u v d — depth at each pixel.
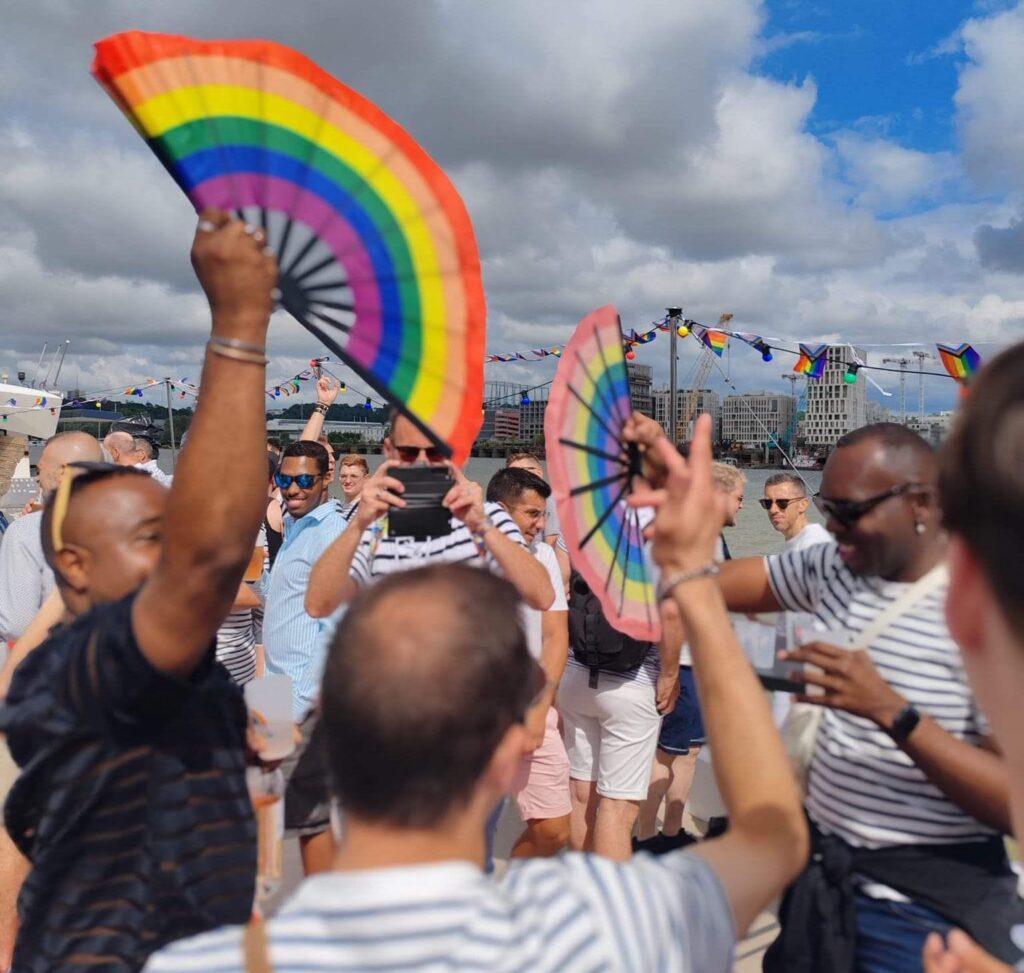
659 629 2.53
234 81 1.59
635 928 0.95
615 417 2.42
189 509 1.23
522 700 1.02
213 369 1.27
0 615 3.64
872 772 1.91
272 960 0.90
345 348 1.84
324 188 1.71
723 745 1.17
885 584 1.98
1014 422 0.71
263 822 1.68
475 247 1.94
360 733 0.94
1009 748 0.77
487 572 1.09
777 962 2.02
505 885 1.01
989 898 1.83
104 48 1.48
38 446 25.58
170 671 1.29
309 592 3.13
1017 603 0.71
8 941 3.04
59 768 1.38
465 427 2.03
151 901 1.41
